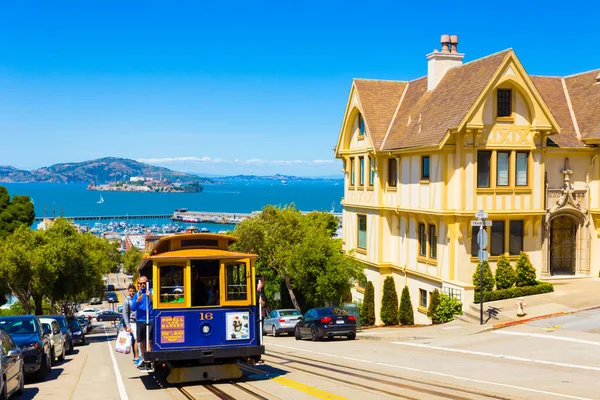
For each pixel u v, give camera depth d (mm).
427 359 19234
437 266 31703
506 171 30828
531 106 30547
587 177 32844
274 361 19641
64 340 24562
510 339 22219
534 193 31047
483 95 29422
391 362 18766
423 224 33594
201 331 15023
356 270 34938
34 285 38438
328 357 20656
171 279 15031
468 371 16516
